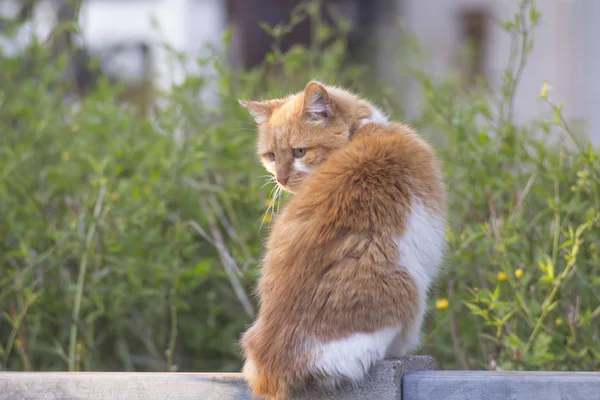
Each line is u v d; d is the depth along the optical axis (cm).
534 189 723
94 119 878
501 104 763
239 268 723
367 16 1762
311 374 447
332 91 580
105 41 1795
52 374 491
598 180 643
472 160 715
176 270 703
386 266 454
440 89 876
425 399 451
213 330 795
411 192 480
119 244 730
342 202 467
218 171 833
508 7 1730
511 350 606
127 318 802
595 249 637
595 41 1614
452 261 641
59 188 836
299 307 454
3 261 763
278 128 562
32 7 1155
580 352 593
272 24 1661
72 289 709
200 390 472
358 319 447
